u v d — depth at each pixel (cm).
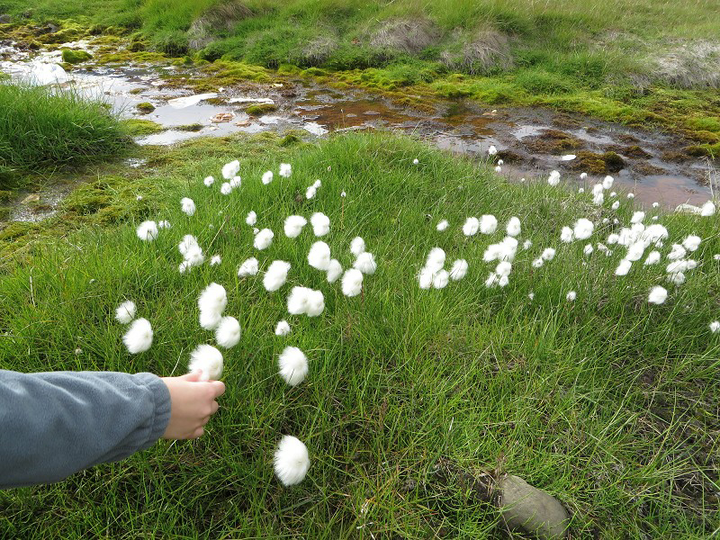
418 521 170
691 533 174
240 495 180
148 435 125
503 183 510
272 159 543
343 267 293
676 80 973
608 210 442
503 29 1116
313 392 210
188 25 1199
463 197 446
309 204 393
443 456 194
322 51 1061
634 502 187
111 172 534
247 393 202
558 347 247
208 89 884
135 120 707
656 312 276
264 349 217
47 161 540
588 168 632
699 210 484
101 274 262
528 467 189
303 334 231
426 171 496
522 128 767
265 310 248
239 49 1098
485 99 891
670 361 254
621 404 217
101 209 444
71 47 1188
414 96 901
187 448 189
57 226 412
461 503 178
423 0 1214
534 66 1023
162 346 217
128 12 1373
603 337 259
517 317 266
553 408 215
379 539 170
